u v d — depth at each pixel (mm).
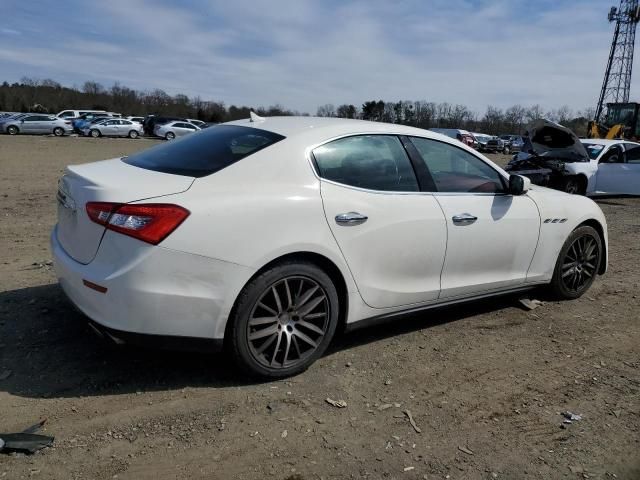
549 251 4797
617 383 3674
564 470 2762
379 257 3674
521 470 2740
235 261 3084
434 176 4059
